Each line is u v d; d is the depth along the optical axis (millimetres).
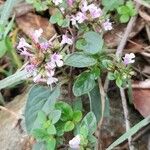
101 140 131
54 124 123
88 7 126
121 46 145
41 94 128
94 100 129
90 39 126
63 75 135
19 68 146
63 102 126
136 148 130
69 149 122
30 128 125
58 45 120
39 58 118
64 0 131
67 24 131
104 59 124
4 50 146
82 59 124
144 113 135
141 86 139
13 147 131
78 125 123
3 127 135
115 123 134
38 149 122
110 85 141
